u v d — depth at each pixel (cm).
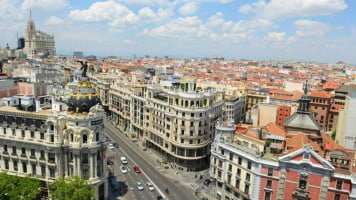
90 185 8569
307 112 11338
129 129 18988
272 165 8675
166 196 10925
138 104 17125
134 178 12331
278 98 19875
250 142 10075
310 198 8375
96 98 9794
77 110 9262
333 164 8438
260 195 8975
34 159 9531
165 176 12800
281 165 8581
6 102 11231
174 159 13962
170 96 13962
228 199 10238
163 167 13812
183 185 12006
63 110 10656
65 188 8119
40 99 12212
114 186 11162
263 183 8888
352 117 12925
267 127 11481
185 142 13275
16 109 10206
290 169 8525
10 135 9700
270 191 8806
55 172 9456
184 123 13225
